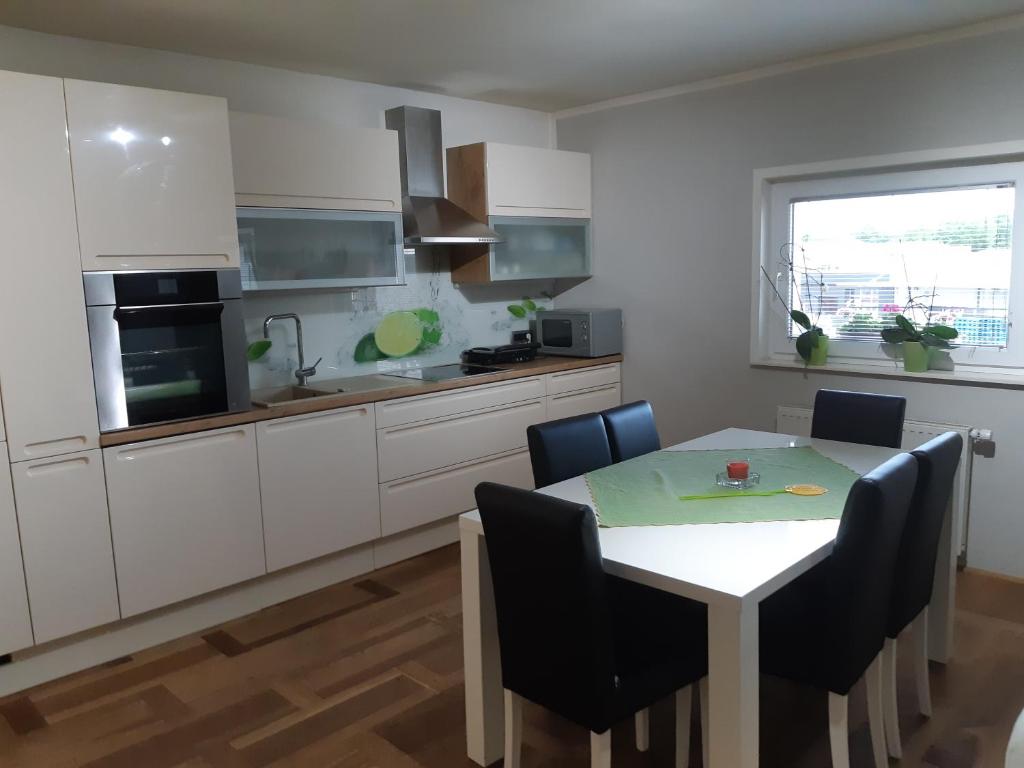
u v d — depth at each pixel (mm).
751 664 1775
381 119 4211
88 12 2883
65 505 2799
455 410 4008
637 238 4719
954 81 3445
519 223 4484
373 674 2881
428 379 4066
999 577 3553
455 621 3281
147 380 2969
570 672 1889
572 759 2377
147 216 2908
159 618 3148
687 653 2055
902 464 2084
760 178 4129
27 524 2725
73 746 2500
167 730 2570
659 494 2441
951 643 2832
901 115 3615
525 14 3035
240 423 3211
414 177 4164
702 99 4297
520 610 1974
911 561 2281
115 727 2596
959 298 3660
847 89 3764
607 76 4086
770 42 3535
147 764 2400
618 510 2301
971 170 3529
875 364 3938
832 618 2004
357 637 3172
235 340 3197
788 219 4141
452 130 4535
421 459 3895
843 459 2771
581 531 1752
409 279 4449
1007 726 2463
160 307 2957
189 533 3109
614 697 1861
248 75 3691
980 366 3621
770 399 4254
